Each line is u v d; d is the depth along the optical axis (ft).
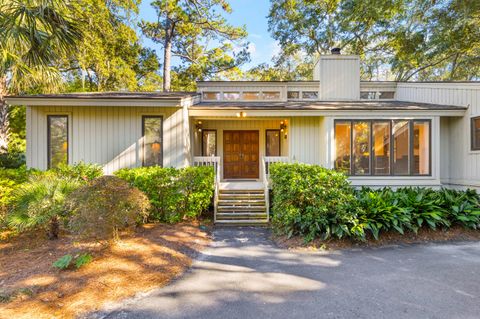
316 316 9.89
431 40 50.62
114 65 56.39
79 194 14.92
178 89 74.23
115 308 10.50
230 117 31.73
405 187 25.95
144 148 28.07
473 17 43.29
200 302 10.97
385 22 60.49
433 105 30.63
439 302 10.73
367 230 18.84
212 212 26.86
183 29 68.44
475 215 20.08
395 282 12.52
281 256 16.22
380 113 28.09
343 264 14.80
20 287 11.63
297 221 18.62
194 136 34.22
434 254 16.11
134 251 16.11
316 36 70.33
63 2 20.94
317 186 18.34
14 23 18.86
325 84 39.24
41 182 17.63
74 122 27.86
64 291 11.50
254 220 24.32
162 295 11.53
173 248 17.11
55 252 15.94
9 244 17.40
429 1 49.06
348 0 61.31
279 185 21.11
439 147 28.30
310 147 30.99
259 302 10.93
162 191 23.03
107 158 27.96
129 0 57.21
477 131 26.73
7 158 36.55
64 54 22.86
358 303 10.74
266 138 40.11
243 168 39.93
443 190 25.23
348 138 28.37
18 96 25.59
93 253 15.47
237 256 16.33
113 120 27.99
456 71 57.67
